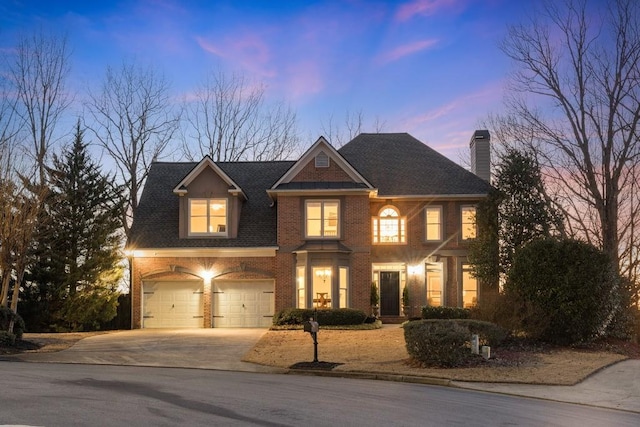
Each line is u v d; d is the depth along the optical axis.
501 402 12.61
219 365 18.62
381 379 16.14
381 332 25.39
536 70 31.00
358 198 30.17
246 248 30.16
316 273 29.55
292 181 30.42
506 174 29.47
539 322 21.08
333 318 27.16
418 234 31.17
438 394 13.45
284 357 19.67
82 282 32.09
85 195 33.12
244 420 9.84
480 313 22.42
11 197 24.77
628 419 11.18
